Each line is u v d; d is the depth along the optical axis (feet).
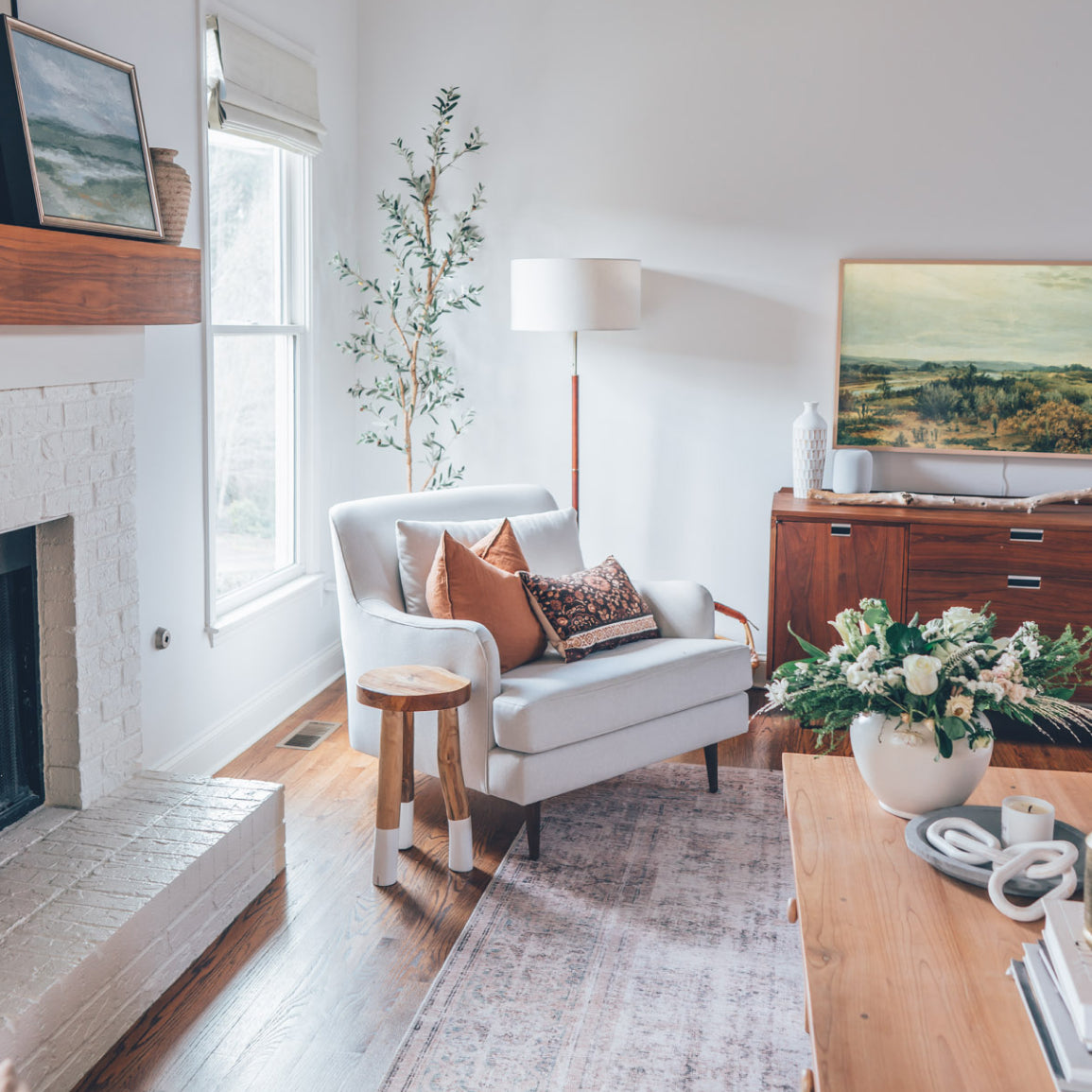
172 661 10.36
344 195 14.05
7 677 8.19
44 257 6.98
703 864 9.17
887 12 12.98
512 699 8.93
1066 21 12.64
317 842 9.53
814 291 13.62
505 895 8.64
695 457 14.20
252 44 11.19
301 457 13.42
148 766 10.02
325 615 14.06
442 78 14.06
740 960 7.75
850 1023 4.78
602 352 14.20
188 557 10.57
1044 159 12.93
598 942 7.97
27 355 7.44
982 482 13.62
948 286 13.28
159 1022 7.00
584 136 13.84
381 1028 6.98
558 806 10.34
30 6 7.72
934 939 5.45
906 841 6.33
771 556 12.64
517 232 14.19
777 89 13.34
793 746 12.00
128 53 9.12
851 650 6.85
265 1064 6.63
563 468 14.52
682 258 13.85
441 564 9.66
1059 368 13.20
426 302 13.73
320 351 13.48
